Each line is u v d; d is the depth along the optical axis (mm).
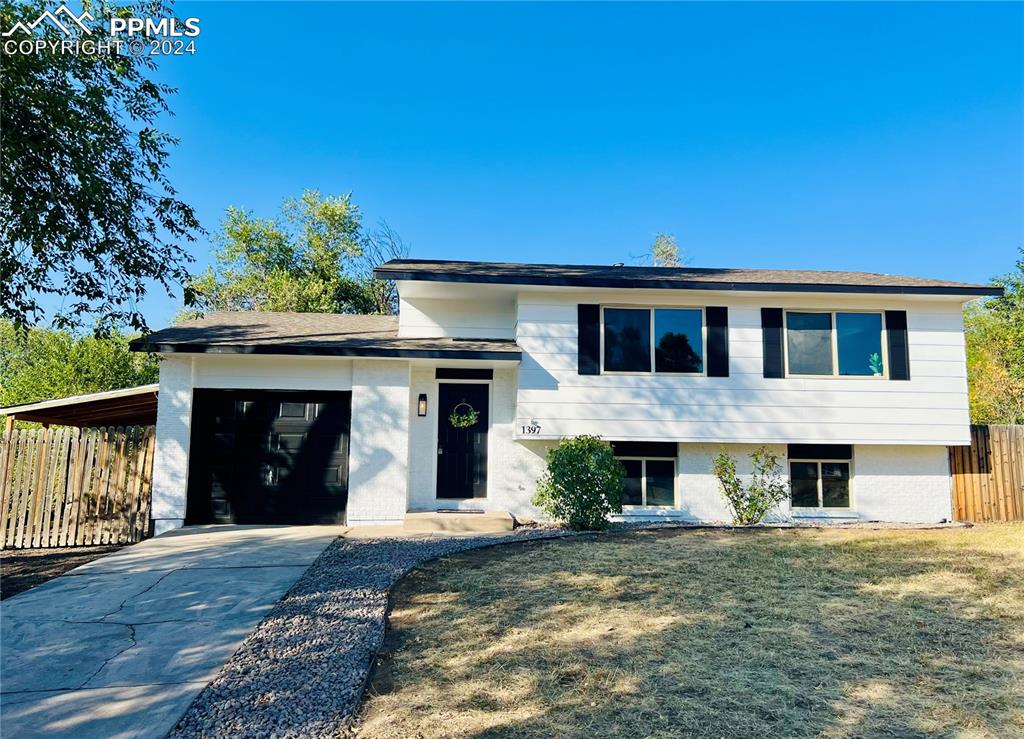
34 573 7609
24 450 9828
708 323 11633
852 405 11586
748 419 11453
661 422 11359
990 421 20016
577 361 11391
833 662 4434
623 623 5305
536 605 5836
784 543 9008
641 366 11508
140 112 8875
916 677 4176
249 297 29625
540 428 11211
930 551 8398
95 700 3828
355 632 5059
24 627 5223
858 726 3482
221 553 8062
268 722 3531
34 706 3744
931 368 11750
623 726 3482
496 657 4543
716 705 3746
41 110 7586
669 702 3783
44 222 8312
